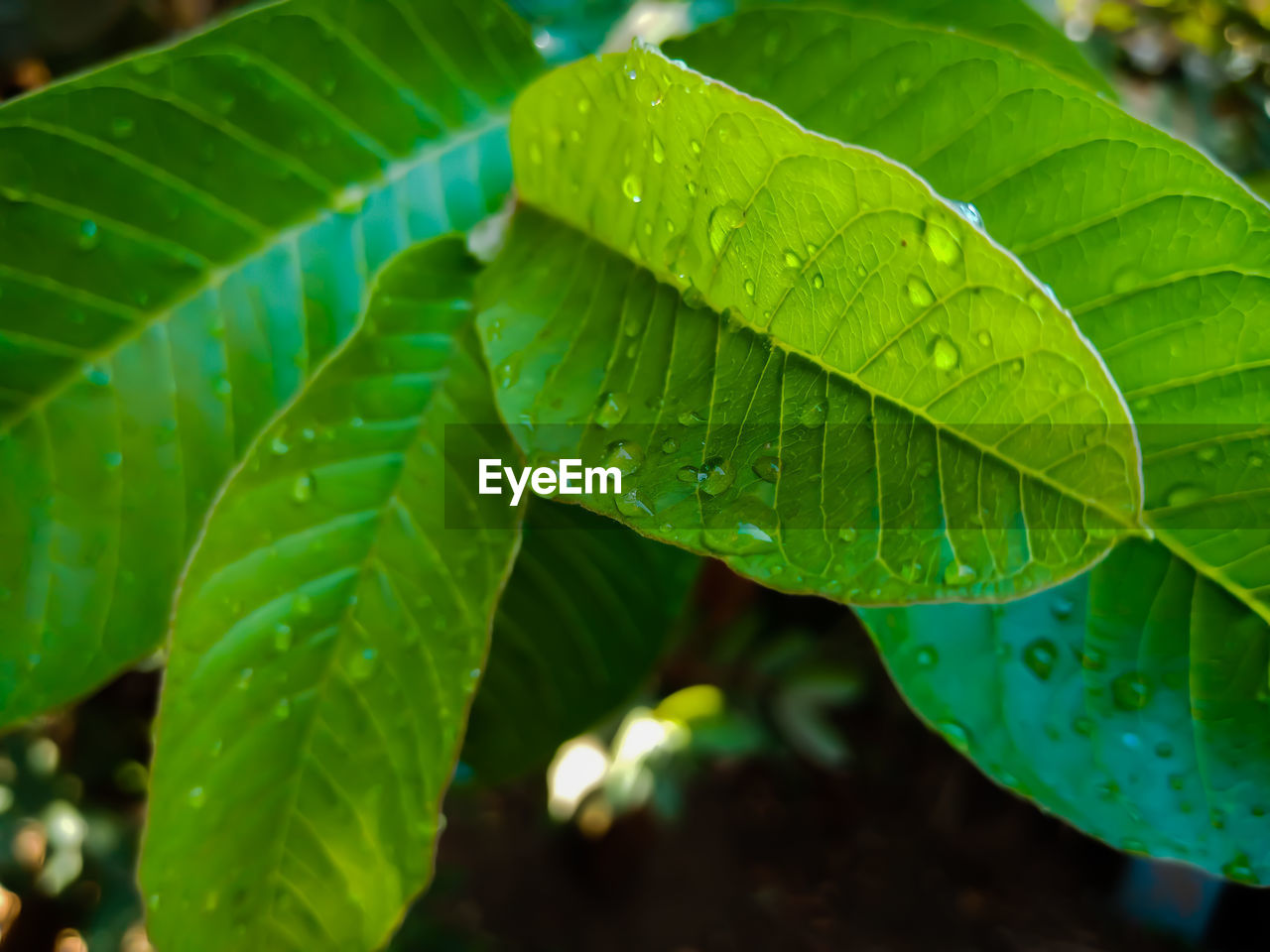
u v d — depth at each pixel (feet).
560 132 0.65
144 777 2.33
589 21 0.92
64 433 0.73
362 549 0.68
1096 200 0.67
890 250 0.54
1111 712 0.70
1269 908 3.64
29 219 0.70
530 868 3.84
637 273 0.63
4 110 0.69
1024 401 0.54
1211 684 0.70
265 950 0.69
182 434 0.74
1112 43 1.50
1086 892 4.14
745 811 4.44
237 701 0.67
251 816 0.68
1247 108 1.46
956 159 0.69
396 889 0.69
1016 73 0.66
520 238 0.68
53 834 2.19
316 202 0.75
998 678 0.71
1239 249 0.65
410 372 0.69
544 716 0.99
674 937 3.74
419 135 0.76
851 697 3.01
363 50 0.74
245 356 0.75
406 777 0.68
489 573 0.68
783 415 0.59
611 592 0.96
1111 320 0.68
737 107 0.53
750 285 0.58
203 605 0.66
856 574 0.56
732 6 0.89
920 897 4.08
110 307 0.73
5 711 0.72
